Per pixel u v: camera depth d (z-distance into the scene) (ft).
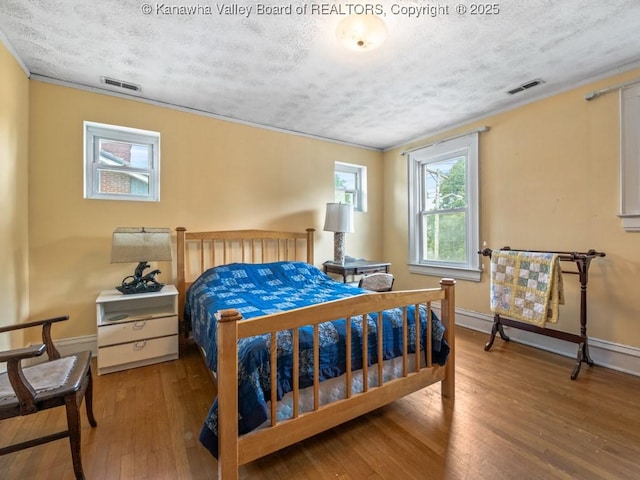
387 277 10.03
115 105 8.70
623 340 7.54
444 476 4.38
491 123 10.16
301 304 6.73
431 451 4.88
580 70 7.55
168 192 9.46
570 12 5.51
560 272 7.75
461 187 11.35
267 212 11.22
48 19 5.67
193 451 4.85
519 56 6.92
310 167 12.21
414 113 10.19
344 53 6.78
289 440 4.45
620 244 7.54
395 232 13.74
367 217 13.92
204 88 8.44
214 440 4.09
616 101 7.55
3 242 6.32
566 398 6.39
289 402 4.64
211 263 10.04
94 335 8.45
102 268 8.57
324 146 12.59
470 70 7.52
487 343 9.25
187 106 9.61
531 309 7.98
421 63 7.18
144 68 7.41
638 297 7.30
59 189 8.05
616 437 5.18
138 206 9.05
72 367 4.88
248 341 4.59
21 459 4.68
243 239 10.44
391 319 5.85
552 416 5.77
